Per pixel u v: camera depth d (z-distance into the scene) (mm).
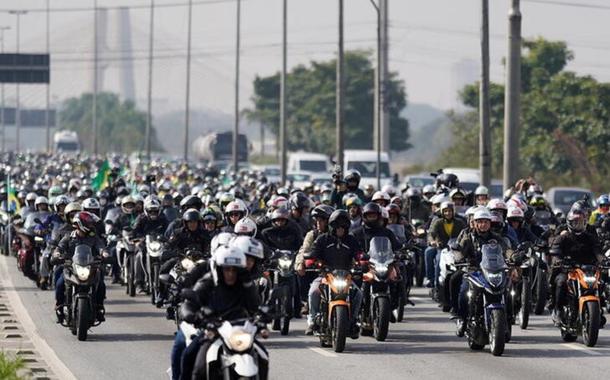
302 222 69625
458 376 48344
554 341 58812
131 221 84250
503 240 56406
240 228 53031
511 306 55906
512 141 107625
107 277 94500
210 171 183625
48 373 48312
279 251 59062
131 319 67562
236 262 35000
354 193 76875
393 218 69438
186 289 35375
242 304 35781
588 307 56344
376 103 161250
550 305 59469
